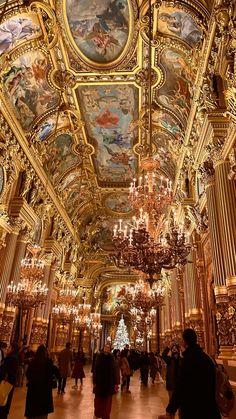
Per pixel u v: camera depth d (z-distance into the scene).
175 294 16.44
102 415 5.59
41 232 16.86
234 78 6.93
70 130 16.78
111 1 10.66
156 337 25.20
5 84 11.88
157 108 14.66
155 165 8.20
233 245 7.62
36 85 13.36
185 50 11.10
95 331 29.23
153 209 7.62
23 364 11.78
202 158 10.27
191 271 12.48
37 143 15.12
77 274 26.69
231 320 7.27
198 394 2.74
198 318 11.71
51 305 19.64
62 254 21.12
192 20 9.98
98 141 18.41
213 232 8.66
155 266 6.84
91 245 29.30
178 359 6.47
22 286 11.42
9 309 12.22
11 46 11.12
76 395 10.05
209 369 2.85
